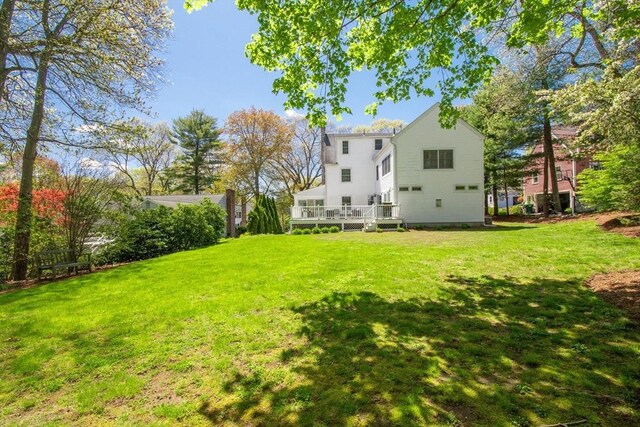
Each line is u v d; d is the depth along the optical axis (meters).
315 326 3.99
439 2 5.08
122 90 10.40
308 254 9.29
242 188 40.22
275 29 5.05
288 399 2.53
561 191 28.33
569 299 4.39
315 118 5.95
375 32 5.59
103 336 4.03
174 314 4.65
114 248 10.88
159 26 10.74
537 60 12.69
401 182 19.41
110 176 11.23
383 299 4.92
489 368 2.81
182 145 38.41
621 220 10.32
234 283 6.26
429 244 10.51
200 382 2.89
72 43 9.20
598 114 7.49
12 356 3.60
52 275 8.80
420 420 2.19
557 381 2.57
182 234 13.23
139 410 2.55
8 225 9.73
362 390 2.58
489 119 24.02
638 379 2.54
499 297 4.71
